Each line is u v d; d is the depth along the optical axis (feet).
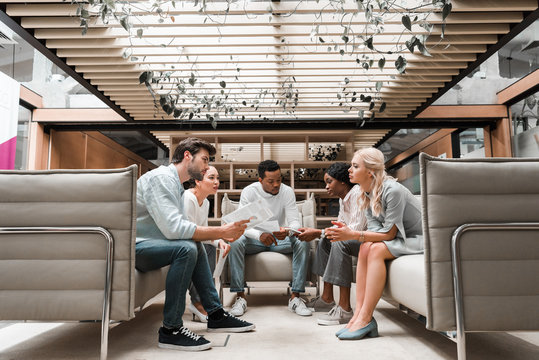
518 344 5.41
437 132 17.81
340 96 12.47
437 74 11.23
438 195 4.49
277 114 14.93
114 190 4.72
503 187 4.48
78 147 18.13
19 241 4.68
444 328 4.37
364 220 7.11
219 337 5.86
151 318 7.35
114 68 11.08
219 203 17.34
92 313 4.60
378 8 8.48
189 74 11.68
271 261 8.45
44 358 4.91
